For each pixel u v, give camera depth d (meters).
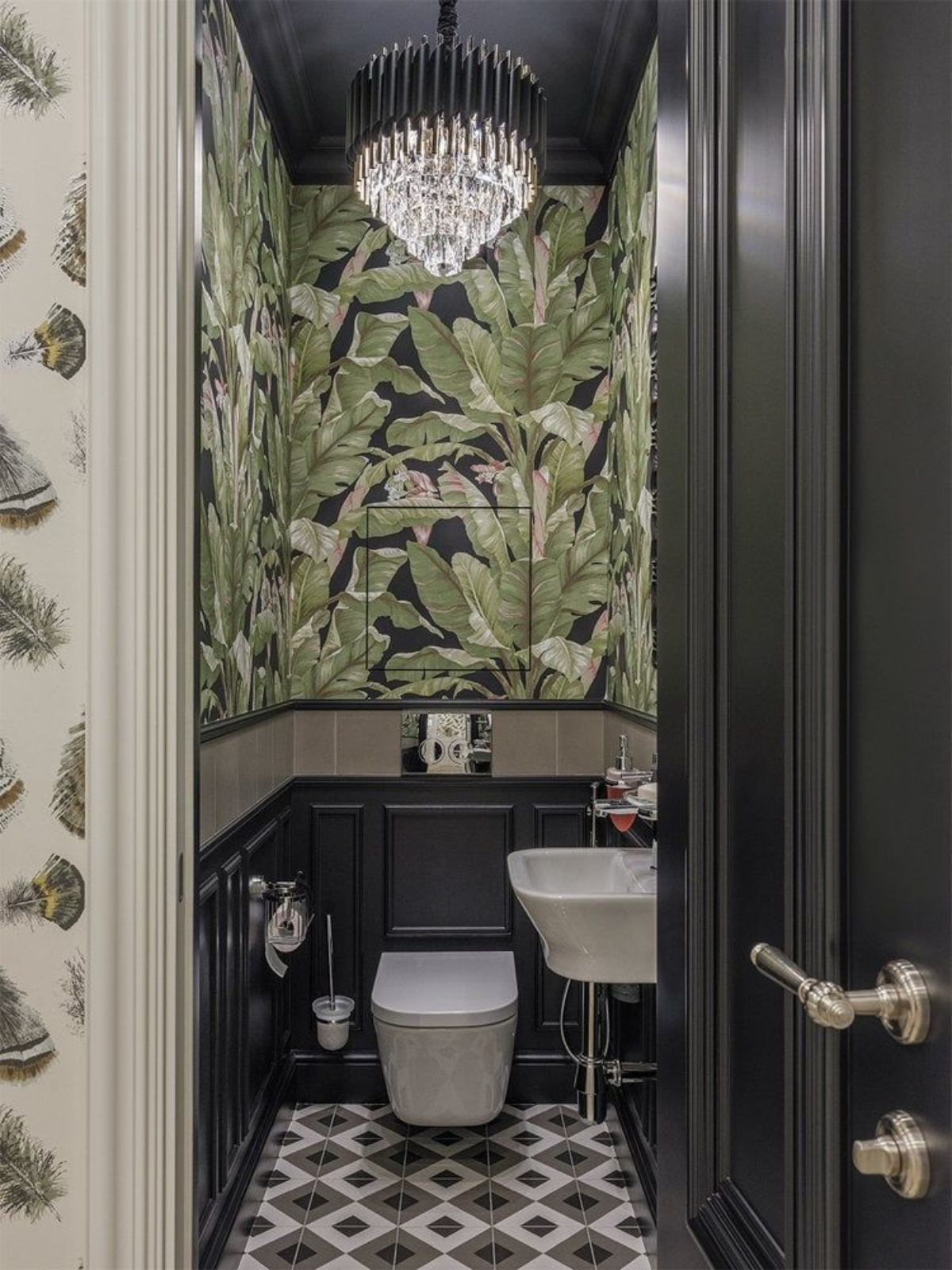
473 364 3.37
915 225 0.68
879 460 0.73
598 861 2.63
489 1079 2.79
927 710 0.67
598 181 3.36
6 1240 1.05
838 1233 0.78
